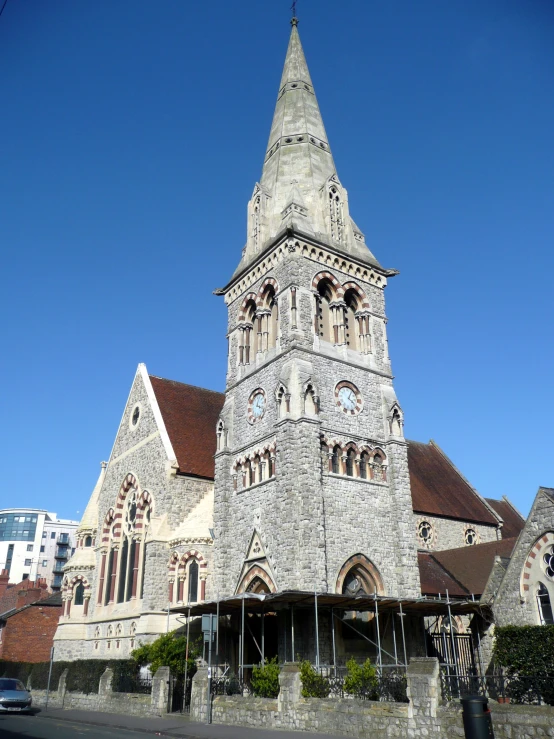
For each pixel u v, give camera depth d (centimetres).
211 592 4488
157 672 3650
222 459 4759
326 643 3731
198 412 5922
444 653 4269
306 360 4428
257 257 5028
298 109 5678
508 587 3481
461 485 6469
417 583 4234
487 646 3700
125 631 4894
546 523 3369
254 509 4341
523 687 2686
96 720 3406
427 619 4597
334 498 4156
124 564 5372
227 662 4128
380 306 5094
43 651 6631
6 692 4047
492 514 6209
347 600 3522
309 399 4256
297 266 4688
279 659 3803
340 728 2470
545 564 3350
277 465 4159
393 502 4425
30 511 18338
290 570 3772
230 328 5281
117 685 4078
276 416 4362
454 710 2158
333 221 5159
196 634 4341
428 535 5562
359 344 4925
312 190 5225
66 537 18588
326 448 4275
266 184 5538
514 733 2050
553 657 2650
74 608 5650
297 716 2666
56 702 4719
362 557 4128
